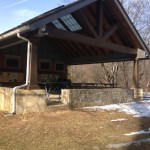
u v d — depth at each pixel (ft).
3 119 29.68
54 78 62.90
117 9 44.50
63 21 48.60
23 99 32.68
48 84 54.85
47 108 34.55
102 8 43.19
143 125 30.04
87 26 42.78
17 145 21.34
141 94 50.39
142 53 50.42
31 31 34.27
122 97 46.14
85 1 38.27
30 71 34.37
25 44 57.57
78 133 25.35
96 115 34.14
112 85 68.33
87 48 58.23
